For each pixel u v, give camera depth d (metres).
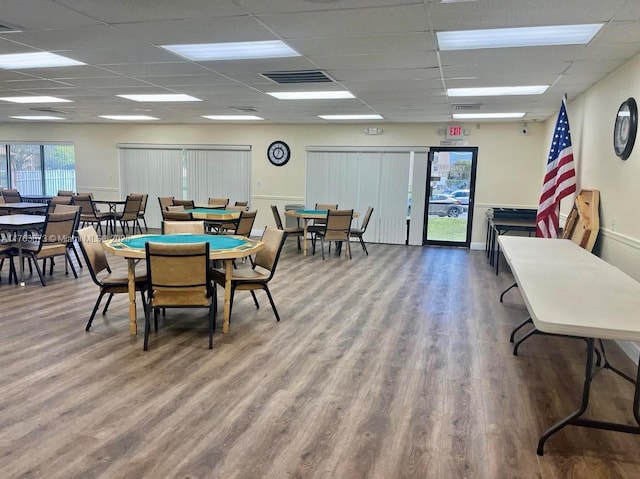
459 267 7.05
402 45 3.85
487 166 8.86
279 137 9.90
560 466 2.21
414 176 9.27
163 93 6.46
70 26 3.53
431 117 8.24
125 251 3.66
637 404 2.35
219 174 10.37
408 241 9.45
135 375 3.07
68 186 11.42
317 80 5.30
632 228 3.93
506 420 2.62
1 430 2.39
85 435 2.36
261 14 3.19
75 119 10.12
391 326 4.21
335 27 3.43
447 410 2.71
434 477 2.11
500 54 4.05
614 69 4.50
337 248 8.39
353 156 9.55
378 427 2.51
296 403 2.75
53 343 3.60
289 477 2.08
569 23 3.24
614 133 4.44
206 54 4.32
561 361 3.49
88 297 4.91
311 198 9.89
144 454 2.21
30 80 5.66
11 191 9.54
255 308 4.69
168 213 6.62
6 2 3.06
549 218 5.84
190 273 3.49
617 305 2.30
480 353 3.61
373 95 6.18
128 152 10.84
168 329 3.99
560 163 5.65
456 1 2.88
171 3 3.02
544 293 2.53
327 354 3.52
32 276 5.84
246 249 3.89
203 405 2.70
